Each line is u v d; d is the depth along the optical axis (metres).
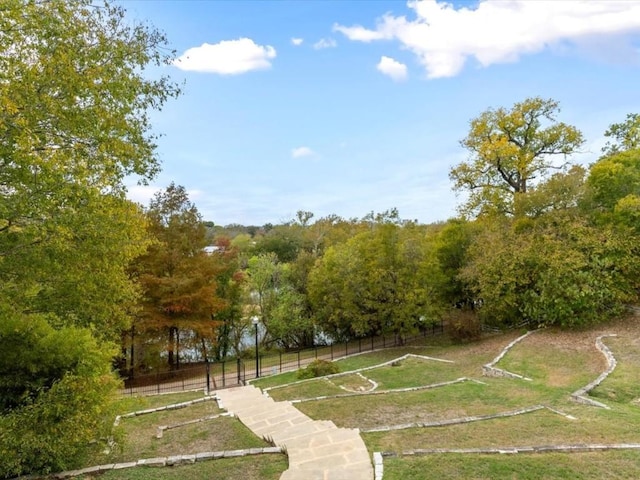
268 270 28.91
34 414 7.48
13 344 8.60
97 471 7.59
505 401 10.60
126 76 8.33
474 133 25.11
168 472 7.43
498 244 19.53
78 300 10.78
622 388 11.05
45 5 7.20
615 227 18.22
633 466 6.66
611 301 17.39
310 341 29.83
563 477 6.40
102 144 7.85
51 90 7.22
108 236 9.34
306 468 7.06
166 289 19.83
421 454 7.31
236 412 11.06
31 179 6.90
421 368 15.82
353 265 22.66
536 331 17.89
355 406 10.79
